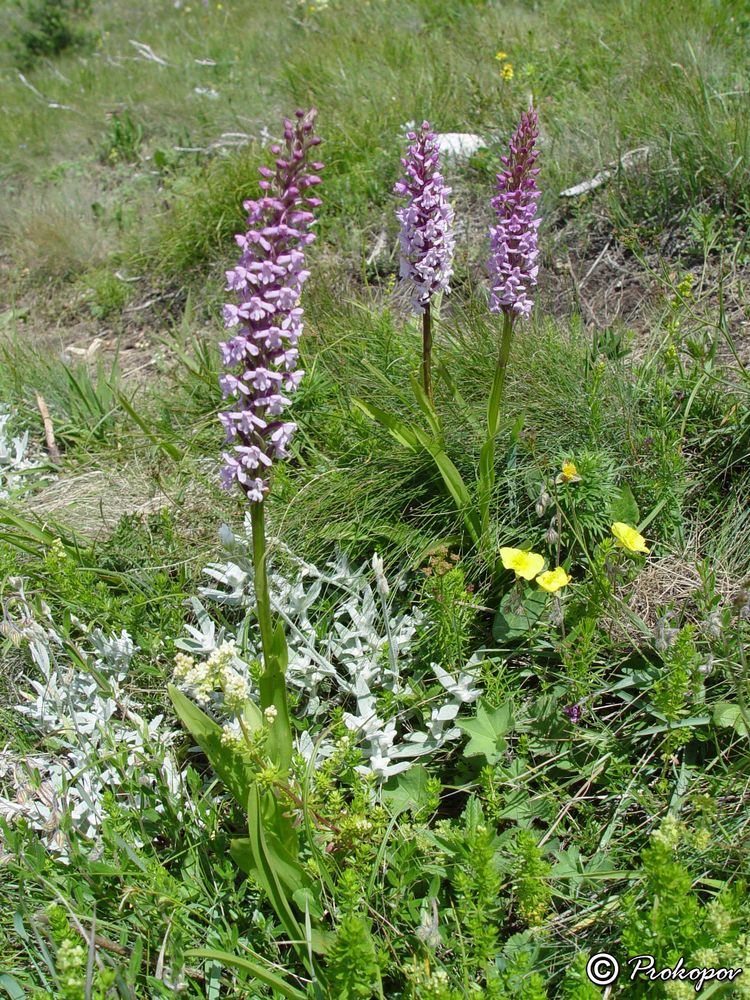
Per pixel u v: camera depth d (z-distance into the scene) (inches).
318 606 24.9
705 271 34.8
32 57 88.3
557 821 19.9
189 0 95.0
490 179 42.1
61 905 18.9
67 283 49.4
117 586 26.8
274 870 17.7
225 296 42.3
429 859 19.1
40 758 22.6
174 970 17.4
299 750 21.3
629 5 54.3
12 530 29.0
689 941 16.5
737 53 45.3
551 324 31.5
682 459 26.0
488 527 24.9
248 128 55.0
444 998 15.8
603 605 22.9
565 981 17.2
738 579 24.4
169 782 20.9
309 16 73.2
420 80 50.4
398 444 27.9
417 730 22.6
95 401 36.9
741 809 19.7
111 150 59.9
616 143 40.4
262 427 17.8
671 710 20.0
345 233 42.2
